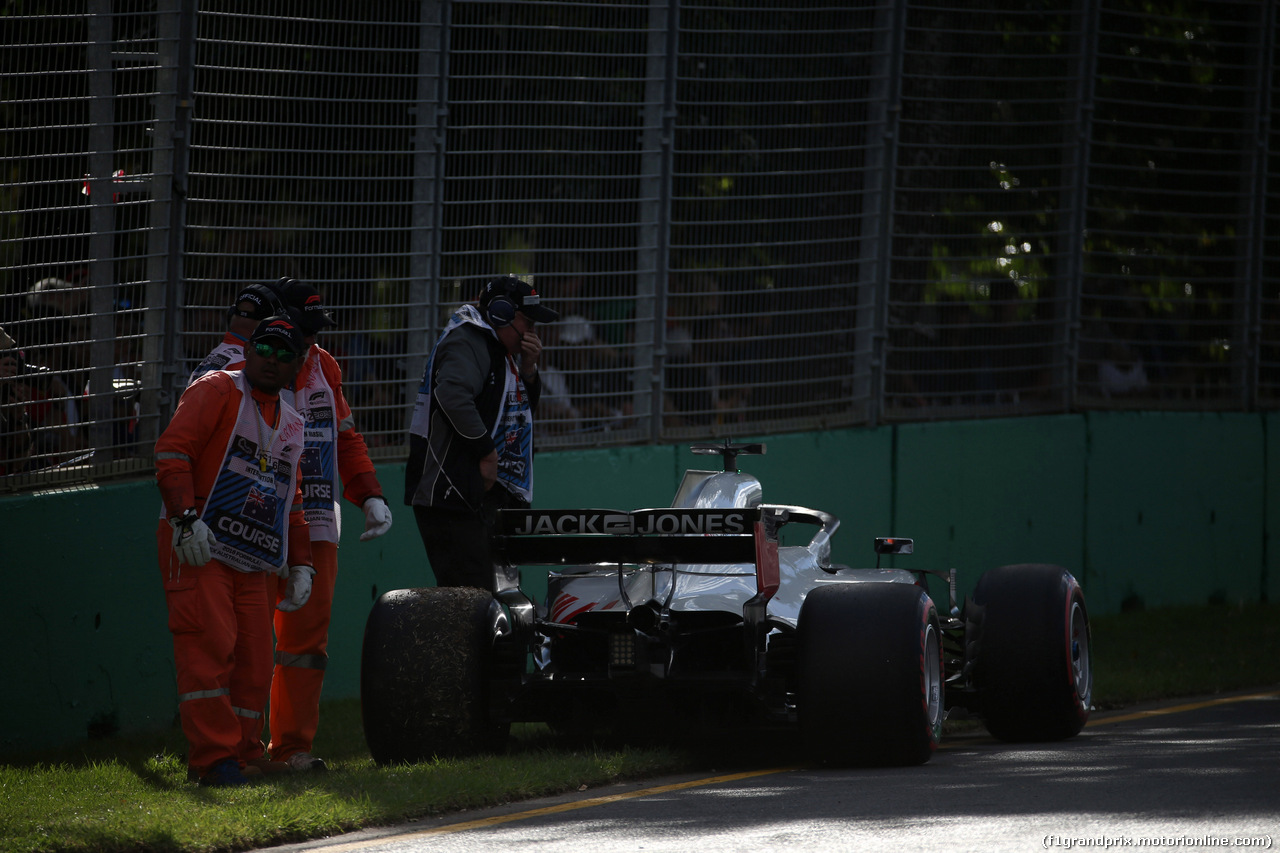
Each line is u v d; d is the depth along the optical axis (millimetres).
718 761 22469
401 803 18266
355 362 31062
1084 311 44281
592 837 16531
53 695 25609
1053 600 24125
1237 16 46062
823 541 25797
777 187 37844
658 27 35375
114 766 22359
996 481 42344
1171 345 46219
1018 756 21969
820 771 21047
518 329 24641
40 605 25453
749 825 16797
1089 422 44125
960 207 41312
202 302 28578
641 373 35906
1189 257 45906
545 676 21688
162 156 27859
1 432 25359
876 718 20391
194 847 16297
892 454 40281
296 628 22641
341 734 26609
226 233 28906
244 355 21984
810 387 39031
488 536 23781
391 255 31453
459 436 23828
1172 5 45562
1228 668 33438
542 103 33656
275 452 20938
